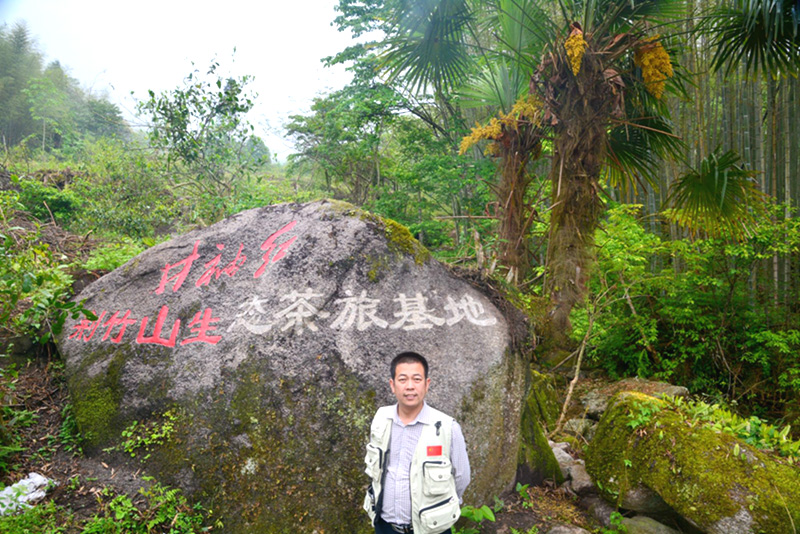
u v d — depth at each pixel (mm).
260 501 2566
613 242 5551
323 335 2855
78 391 3104
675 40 5523
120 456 2840
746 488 2312
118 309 3391
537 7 5328
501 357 2984
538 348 5363
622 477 2762
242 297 3127
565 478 3195
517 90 6062
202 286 3281
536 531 2686
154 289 3396
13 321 3104
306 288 3020
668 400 3039
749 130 5734
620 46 4961
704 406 2891
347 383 2725
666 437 2645
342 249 3117
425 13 5410
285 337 2871
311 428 2648
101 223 8125
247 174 7281
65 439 2951
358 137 11570
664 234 6484
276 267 3162
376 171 13219
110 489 2633
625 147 5902
